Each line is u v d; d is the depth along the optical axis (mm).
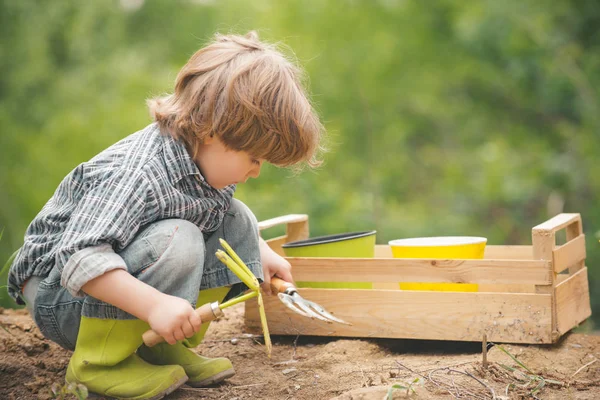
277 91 2105
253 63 2117
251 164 2156
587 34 10578
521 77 10781
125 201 1945
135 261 1974
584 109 10156
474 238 2803
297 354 2537
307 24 11883
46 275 2100
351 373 2242
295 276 2631
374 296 2566
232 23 12562
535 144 11812
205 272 2242
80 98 12102
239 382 2230
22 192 11555
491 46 11156
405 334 2529
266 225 2793
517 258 2926
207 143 2100
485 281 2451
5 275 6984
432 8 12164
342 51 11875
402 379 2143
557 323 2426
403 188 12258
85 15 12273
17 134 11789
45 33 12062
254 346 2652
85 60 12469
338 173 11875
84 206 1942
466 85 12539
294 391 2125
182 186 2096
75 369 2066
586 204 10523
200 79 2105
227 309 3197
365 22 12000
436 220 11320
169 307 1896
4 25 11977
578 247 2697
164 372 2070
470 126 12578
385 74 12094
